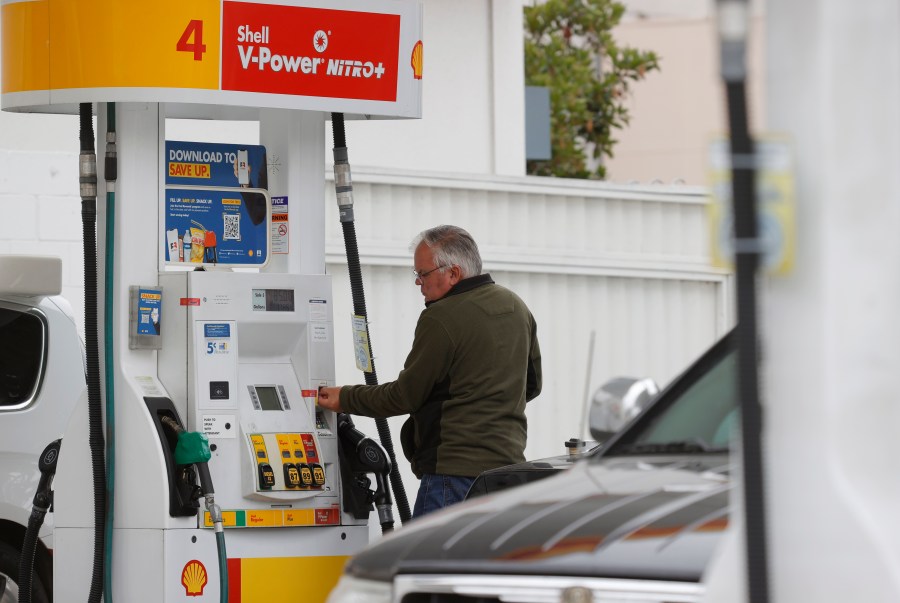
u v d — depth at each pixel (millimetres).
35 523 12695
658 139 60594
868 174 5273
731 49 4941
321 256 13609
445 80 26328
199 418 12219
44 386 15820
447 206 23797
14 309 15828
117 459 12195
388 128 25656
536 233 24766
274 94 12367
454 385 13297
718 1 4961
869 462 5246
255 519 12359
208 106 13883
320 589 12695
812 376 5273
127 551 12094
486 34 26797
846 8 5289
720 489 7043
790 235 5176
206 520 12039
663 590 6148
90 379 12086
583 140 43094
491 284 13727
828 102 5270
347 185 13633
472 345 13266
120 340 12258
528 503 7371
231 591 12297
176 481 11969
